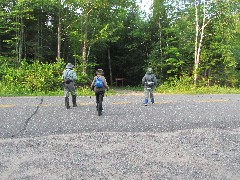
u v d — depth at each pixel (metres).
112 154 6.55
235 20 28.34
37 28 30.59
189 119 10.38
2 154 6.43
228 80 29.45
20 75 20.56
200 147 7.20
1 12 27.45
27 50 32.06
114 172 5.51
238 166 5.96
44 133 8.24
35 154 6.48
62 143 7.32
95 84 10.73
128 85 36.44
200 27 29.25
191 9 29.22
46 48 32.47
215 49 28.84
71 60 33.84
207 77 29.05
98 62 38.09
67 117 10.43
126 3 30.70
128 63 37.16
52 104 13.62
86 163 5.97
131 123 9.60
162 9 31.27
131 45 34.47
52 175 5.34
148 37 33.78
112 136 8.01
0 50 30.69
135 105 13.71
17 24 27.23
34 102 14.27
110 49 37.31
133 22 34.62
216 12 27.59
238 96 19.06
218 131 8.73
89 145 7.18
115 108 12.64
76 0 25.64
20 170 5.56
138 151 6.79
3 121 9.65
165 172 5.56
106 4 27.09
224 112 11.97
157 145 7.28
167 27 31.62
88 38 29.44
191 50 29.62
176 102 15.08
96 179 5.18
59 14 27.56
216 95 19.72
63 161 6.07
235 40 29.92
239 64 32.47
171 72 30.89
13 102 14.17
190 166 5.91
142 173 5.49
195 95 19.56
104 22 30.55
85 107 12.80
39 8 29.27
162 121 9.98
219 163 6.11
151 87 13.72
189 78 26.12
